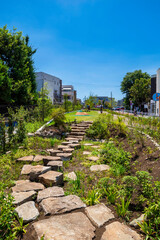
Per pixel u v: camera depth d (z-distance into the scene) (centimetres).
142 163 456
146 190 294
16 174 429
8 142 664
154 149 509
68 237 209
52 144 727
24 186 357
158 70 2859
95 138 946
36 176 398
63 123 1102
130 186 322
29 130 962
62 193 330
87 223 242
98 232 226
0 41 1683
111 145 668
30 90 1927
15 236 222
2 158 526
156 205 246
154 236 220
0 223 217
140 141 650
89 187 372
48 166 460
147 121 938
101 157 565
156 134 672
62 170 461
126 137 798
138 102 4431
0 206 239
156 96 2478
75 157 594
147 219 248
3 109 1564
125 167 454
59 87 5362
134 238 214
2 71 1480
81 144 785
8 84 1479
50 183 367
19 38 1811
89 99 5041
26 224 243
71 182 391
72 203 295
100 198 326
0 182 361
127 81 5019
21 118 728
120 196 319
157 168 387
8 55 1706
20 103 1795
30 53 2116
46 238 205
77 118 1562
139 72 4962
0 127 603
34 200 318
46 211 265
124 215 268
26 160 518
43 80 4141
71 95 6819
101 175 430
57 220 246
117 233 223
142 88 4253
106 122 1075
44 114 1472
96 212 270
